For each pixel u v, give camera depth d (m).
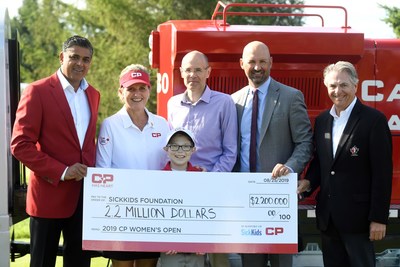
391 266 5.43
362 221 4.34
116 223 4.37
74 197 4.48
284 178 4.39
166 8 18.48
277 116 4.52
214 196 4.39
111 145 4.51
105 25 18.89
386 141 4.30
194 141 4.42
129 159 4.51
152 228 4.39
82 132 4.51
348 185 4.35
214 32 5.11
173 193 4.38
